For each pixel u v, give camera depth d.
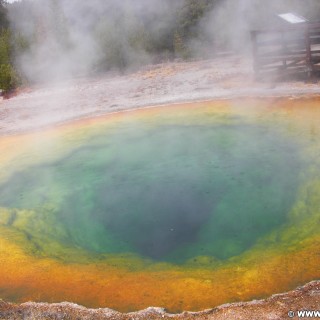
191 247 3.99
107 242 4.24
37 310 3.17
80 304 3.24
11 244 4.21
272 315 2.86
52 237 4.39
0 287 3.53
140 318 2.99
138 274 3.56
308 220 4.12
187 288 3.31
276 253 3.64
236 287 3.26
